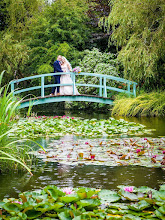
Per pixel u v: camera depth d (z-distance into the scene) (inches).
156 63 391.5
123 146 172.1
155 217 75.5
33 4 657.6
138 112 382.0
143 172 122.8
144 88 433.7
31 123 278.1
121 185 98.3
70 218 74.5
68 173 122.2
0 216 74.1
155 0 371.6
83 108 536.4
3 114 133.6
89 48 614.2
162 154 149.6
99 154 151.1
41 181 111.8
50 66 558.9
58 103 599.2
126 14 383.2
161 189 96.2
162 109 371.2
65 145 178.2
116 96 441.1
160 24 371.2
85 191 85.9
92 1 636.7
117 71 503.5
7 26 663.1
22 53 555.2
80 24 605.0
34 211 77.7
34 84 627.2
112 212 77.5
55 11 607.2
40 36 621.6
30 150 165.0
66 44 563.8
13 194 97.9
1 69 558.9
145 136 208.5
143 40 382.9
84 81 512.7
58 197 82.8
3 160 133.3
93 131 232.1
